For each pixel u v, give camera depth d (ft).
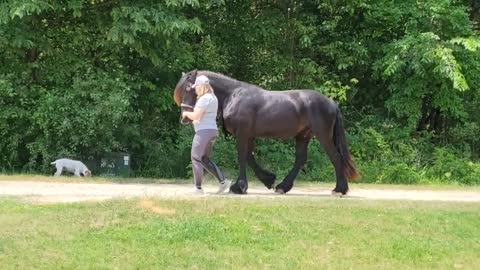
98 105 53.36
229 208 32.17
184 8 59.36
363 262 26.86
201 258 26.53
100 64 58.80
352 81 62.64
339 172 39.50
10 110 53.93
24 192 38.06
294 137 40.52
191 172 56.13
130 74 59.16
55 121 53.42
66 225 29.17
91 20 57.88
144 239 28.14
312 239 29.14
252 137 39.29
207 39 63.26
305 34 62.85
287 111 38.50
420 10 63.36
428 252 28.35
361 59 64.39
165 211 31.30
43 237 27.78
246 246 28.12
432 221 32.37
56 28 58.29
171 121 61.21
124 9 52.42
